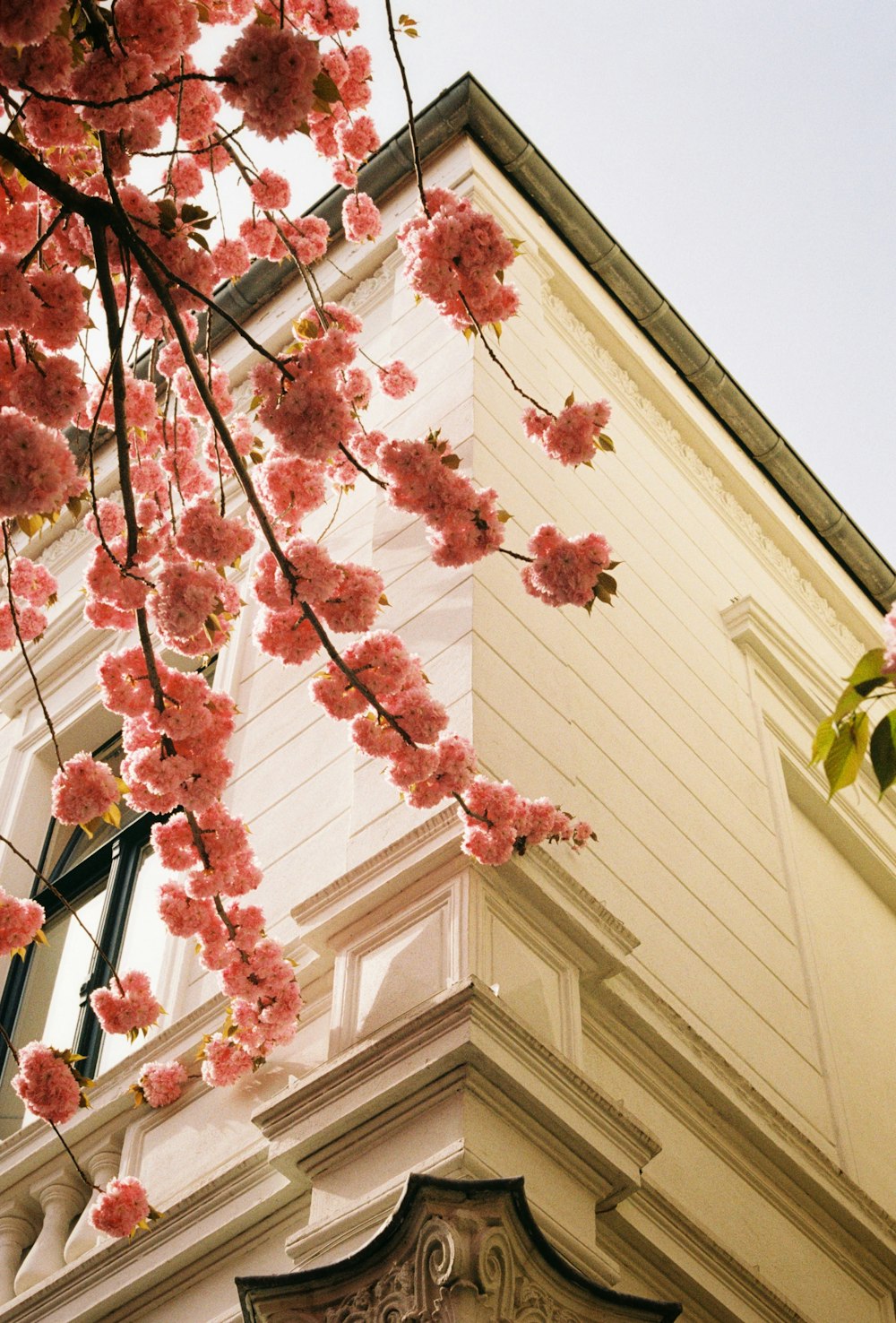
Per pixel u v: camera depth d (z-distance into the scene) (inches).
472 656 212.2
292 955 204.4
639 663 273.9
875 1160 252.5
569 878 188.1
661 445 348.5
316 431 140.6
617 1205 171.0
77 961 277.3
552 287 335.9
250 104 123.6
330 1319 144.6
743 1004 239.1
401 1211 141.7
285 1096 168.4
